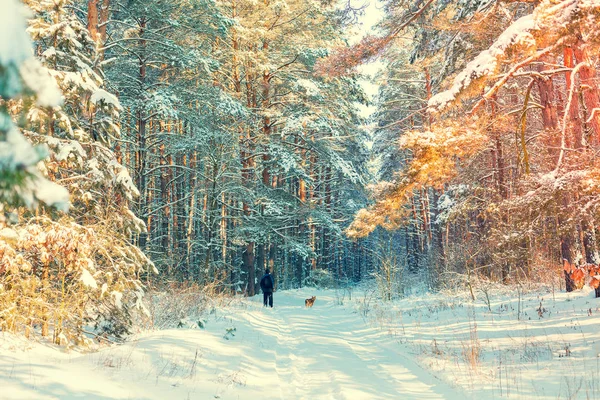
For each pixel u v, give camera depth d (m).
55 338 7.04
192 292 13.68
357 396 5.71
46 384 4.37
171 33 19.06
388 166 33.28
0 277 6.62
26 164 0.84
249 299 21.58
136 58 19.03
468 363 7.41
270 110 24.58
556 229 8.14
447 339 9.59
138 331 9.01
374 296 21.14
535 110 18.30
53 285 7.48
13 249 6.32
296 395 5.93
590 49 7.02
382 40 12.31
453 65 15.52
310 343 9.91
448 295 16.34
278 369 7.58
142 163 18.80
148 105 16.48
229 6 23.28
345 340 10.57
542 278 14.53
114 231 8.39
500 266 16.73
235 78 24.58
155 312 10.45
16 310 6.45
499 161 20.02
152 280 14.09
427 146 8.69
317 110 24.56
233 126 22.83
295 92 25.66
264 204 24.45
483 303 13.66
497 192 19.81
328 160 25.86
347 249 49.62
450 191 23.72
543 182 7.87
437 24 11.73
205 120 19.70
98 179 8.25
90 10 13.03
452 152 8.73
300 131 24.08
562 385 5.71
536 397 5.39
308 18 24.73
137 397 4.70
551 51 7.28
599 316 9.02
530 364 6.94
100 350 6.88
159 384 5.39
